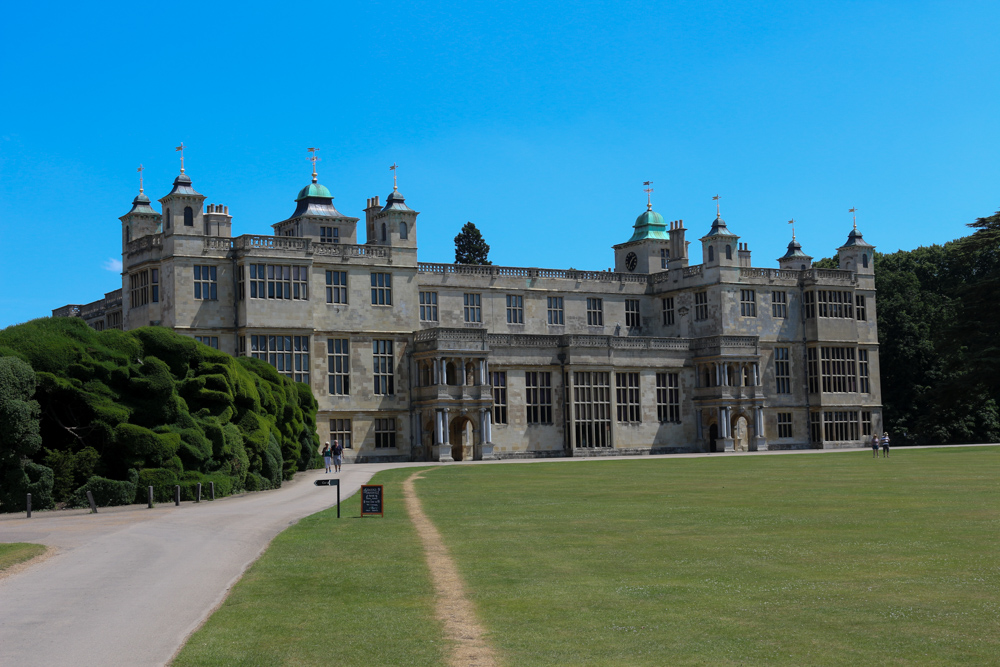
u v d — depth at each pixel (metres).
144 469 47.91
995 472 54.31
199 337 85.62
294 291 88.75
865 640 16.97
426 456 93.94
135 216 98.31
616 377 104.38
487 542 28.52
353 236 104.75
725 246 110.62
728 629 17.92
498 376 98.38
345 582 22.91
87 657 16.97
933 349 116.44
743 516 33.66
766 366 112.25
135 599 21.77
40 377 47.25
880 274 134.12
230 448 53.56
